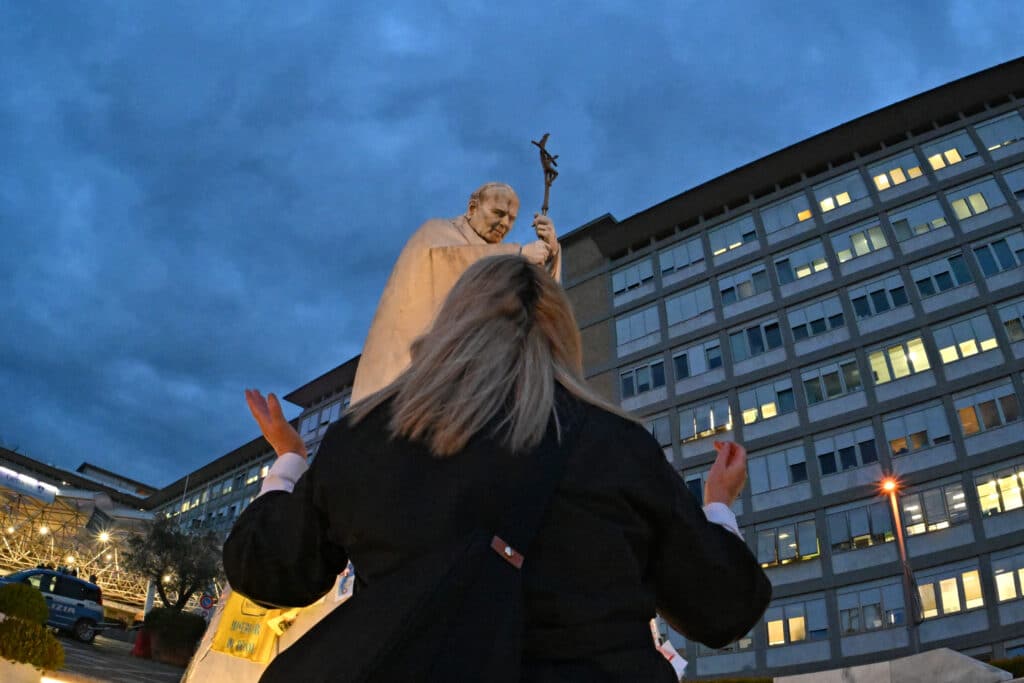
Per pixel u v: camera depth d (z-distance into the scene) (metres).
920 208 37.88
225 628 2.84
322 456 1.13
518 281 1.24
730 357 40.25
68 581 24.16
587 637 0.95
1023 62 37.09
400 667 0.82
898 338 35.94
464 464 1.00
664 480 1.11
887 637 31.19
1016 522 30.30
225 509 68.06
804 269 39.94
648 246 46.66
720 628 1.14
